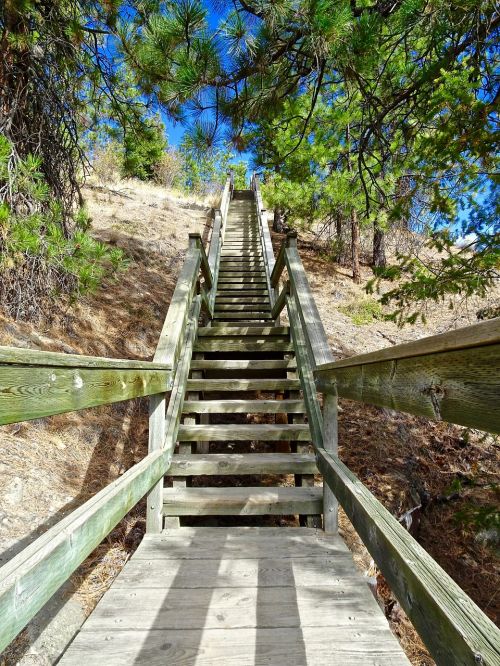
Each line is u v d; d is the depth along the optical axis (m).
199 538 2.17
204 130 3.17
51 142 3.83
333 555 2.02
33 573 0.92
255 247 8.82
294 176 7.52
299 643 1.47
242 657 1.41
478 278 3.11
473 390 0.78
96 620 1.57
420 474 4.00
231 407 3.07
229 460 2.57
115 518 1.50
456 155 3.00
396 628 2.67
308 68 3.07
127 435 3.52
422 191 3.65
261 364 3.61
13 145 3.03
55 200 3.51
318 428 2.44
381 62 3.40
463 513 3.06
